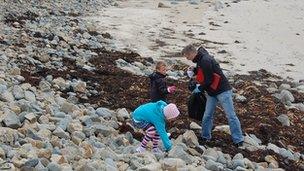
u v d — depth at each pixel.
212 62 10.17
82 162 7.99
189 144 10.33
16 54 15.50
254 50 20.25
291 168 10.30
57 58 15.89
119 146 9.66
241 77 16.84
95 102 12.54
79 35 19.66
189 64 17.64
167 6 27.88
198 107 10.70
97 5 26.73
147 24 23.38
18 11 22.30
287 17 26.47
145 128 9.39
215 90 10.32
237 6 28.62
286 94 14.52
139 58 17.61
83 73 14.77
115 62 16.62
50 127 9.55
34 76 13.76
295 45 21.36
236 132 10.71
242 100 14.03
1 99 10.89
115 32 21.34
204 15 26.19
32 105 10.62
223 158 9.88
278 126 12.40
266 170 9.56
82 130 9.88
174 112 9.20
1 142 8.49
